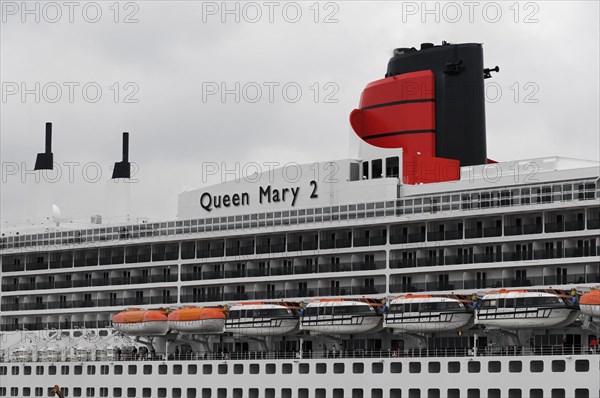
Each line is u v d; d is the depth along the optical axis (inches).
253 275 5895.7
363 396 5137.8
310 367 5300.2
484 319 4950.8
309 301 5600.4
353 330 5275.6
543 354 4815.5
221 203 6136.8
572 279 4970.5
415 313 5123.0
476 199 5206.7
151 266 6259.8
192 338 5871.1
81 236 6510.8
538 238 5029.5
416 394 5002.5
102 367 5979.3
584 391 4618.6
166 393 5748.0
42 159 7234.3
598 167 4982.8
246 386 5492.1
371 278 5526.6
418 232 5398.6
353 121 5890.8
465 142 5767.7
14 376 6284.5
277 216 5787.4
